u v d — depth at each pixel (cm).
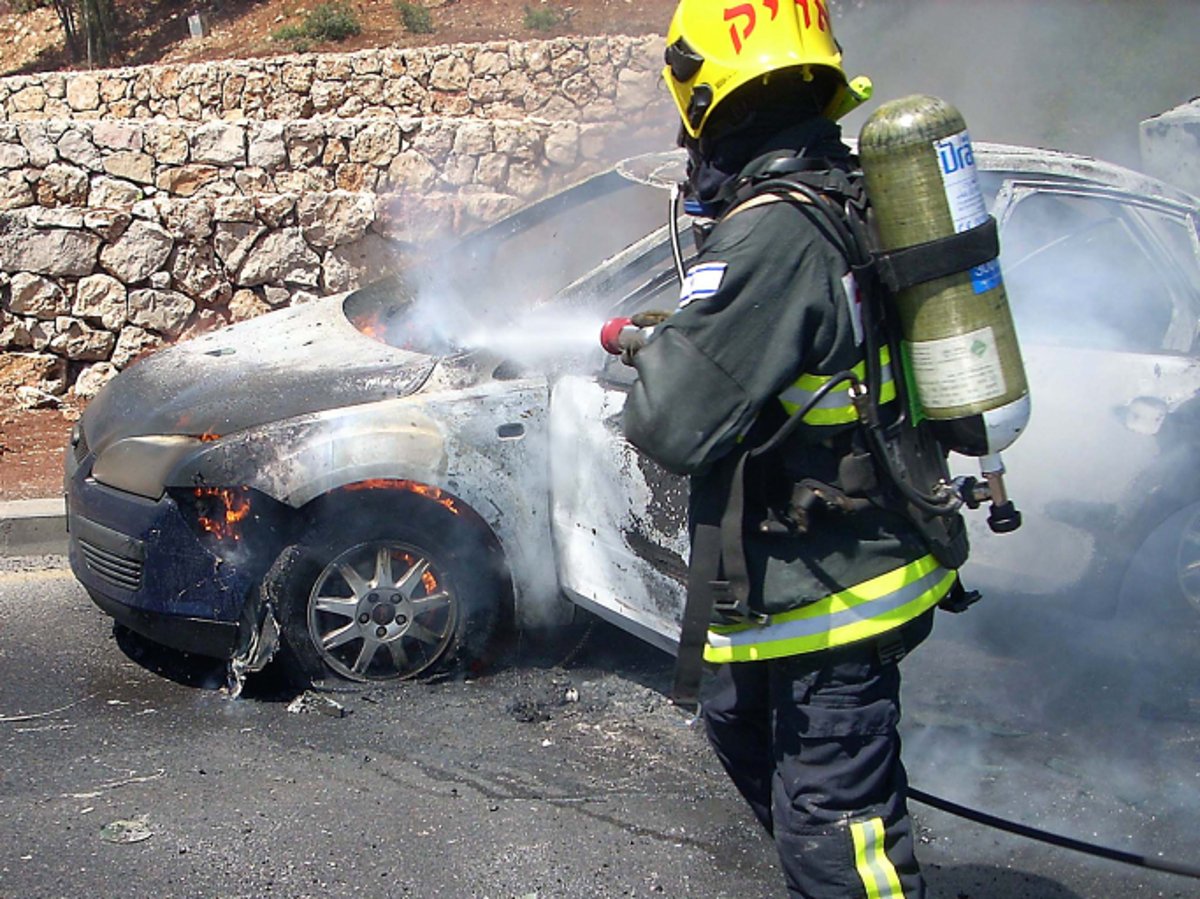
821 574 231
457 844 331
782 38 232
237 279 841
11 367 837
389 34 1383
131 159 840
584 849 330
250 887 312
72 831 336
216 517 405
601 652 446
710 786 363
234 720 405
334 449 401
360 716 404
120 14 1578
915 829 337
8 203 839
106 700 422
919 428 235
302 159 853
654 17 1325
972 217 219
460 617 417
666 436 218
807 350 221
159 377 452
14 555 580
